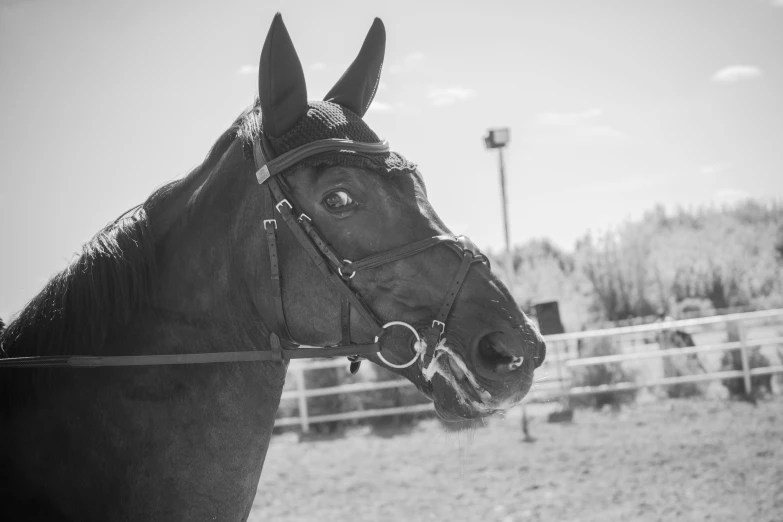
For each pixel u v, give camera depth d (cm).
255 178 214
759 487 752
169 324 220
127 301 217
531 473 882
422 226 205
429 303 201
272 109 205
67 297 216
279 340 215
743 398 1244
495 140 1107
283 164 205
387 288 203
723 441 960
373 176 205
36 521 198
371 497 830
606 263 2975
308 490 876
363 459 1030
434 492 833
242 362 221
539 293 2919
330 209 203
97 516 203
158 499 208
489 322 196
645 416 1168
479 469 919
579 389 1266
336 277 202
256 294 214
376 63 237
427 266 201
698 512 693
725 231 3922
